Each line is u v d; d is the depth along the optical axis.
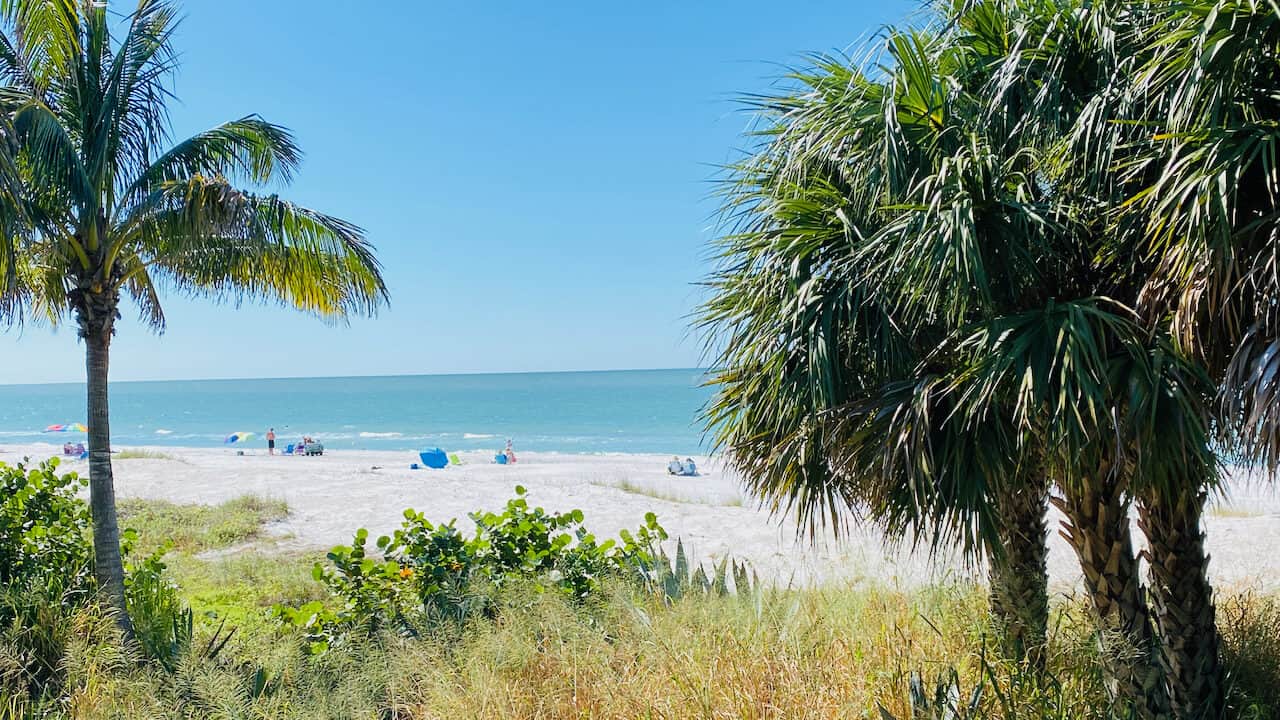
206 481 20.53
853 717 3.08
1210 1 2.49
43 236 6.11
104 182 6.35
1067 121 3.24
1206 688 3.54
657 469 34.34
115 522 6.06
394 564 5.37
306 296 7.63
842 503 3.98
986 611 4.28
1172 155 2.53
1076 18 3.19
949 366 3.35
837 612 4.41
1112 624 3.51
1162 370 2.70
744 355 3.75
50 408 131.12
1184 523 3.56
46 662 4.20
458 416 86.56
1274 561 9.36
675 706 3.24
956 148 3.40
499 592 4.71
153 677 3.74
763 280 3.67
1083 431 2.61
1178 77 2.73
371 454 46.38
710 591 4.67
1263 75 2.67
